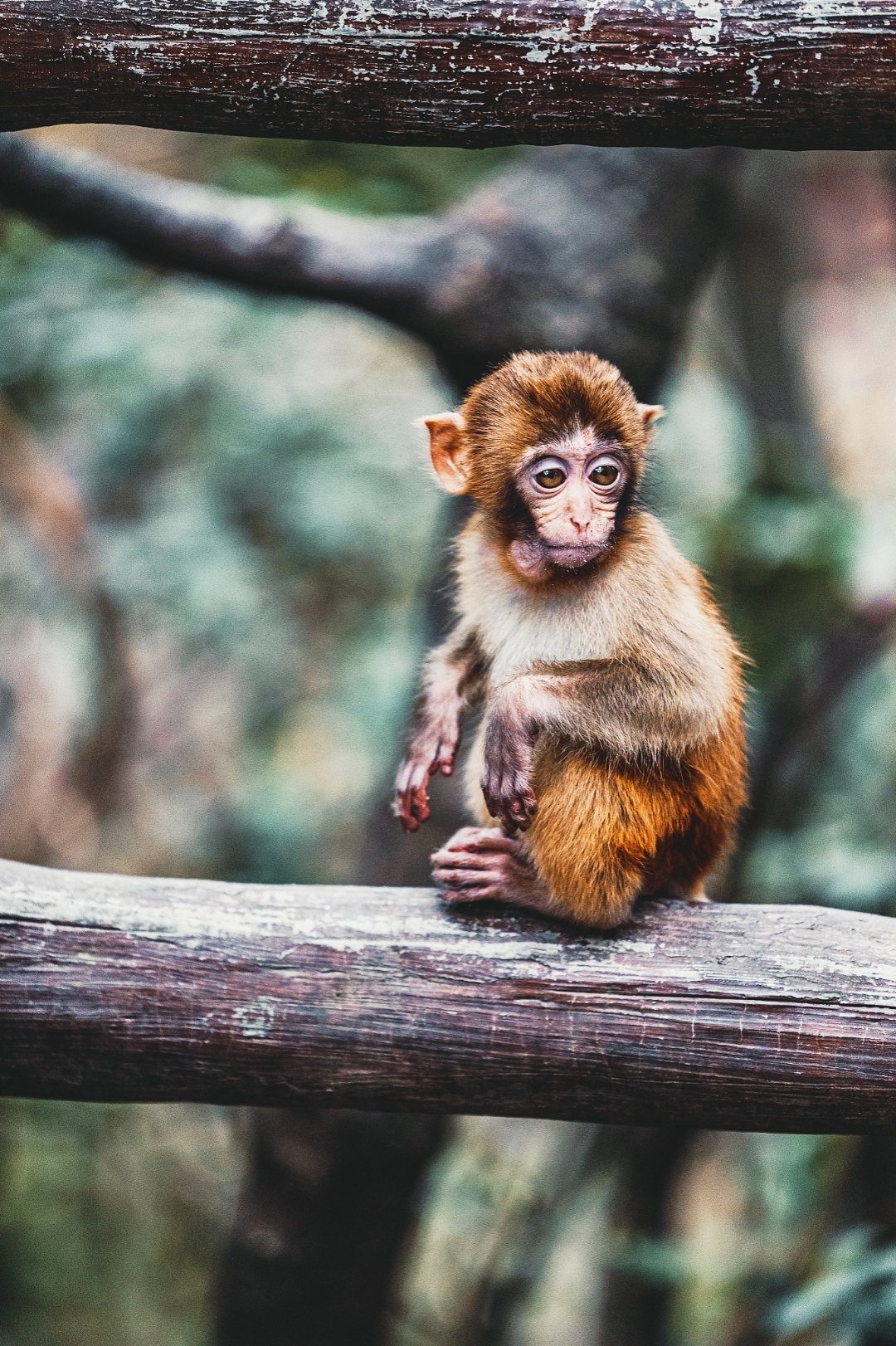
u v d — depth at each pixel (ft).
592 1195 34.04
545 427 17.35
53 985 14.87
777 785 30.04
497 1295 30.96
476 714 20.26
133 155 43.52
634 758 16.71
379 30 13.56
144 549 36.14
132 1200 37.19
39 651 33.32
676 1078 14.69
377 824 29.17
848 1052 14.46
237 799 38.50
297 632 38.93
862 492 47.03
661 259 28.09
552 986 14.92
